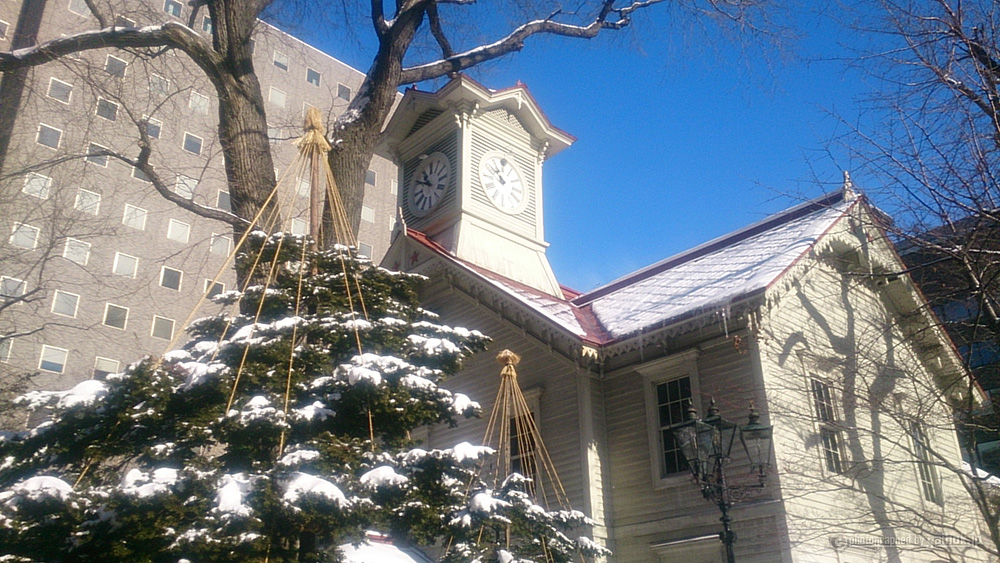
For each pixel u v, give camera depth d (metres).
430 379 7.93
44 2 43.28
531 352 16.25
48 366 37.94
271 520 6.56
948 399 14.61
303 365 7.61
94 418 6.93
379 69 12.64
